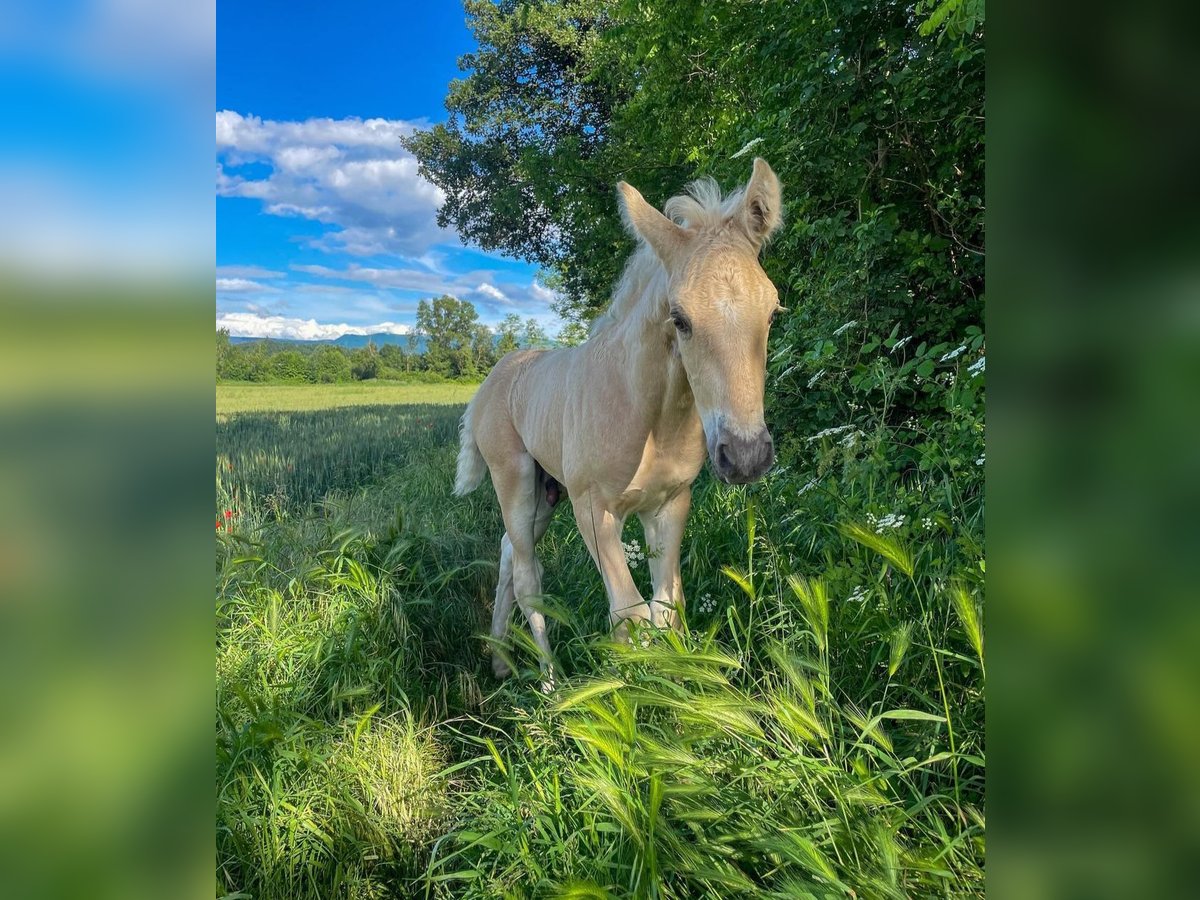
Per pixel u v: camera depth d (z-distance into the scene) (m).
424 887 2.01
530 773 2.06
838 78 4.01
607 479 2.65
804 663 1.69
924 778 1.66
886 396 3.12
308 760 2.22
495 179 17.70
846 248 3.90
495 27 17.19
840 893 1.22
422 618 3.32
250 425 11.13
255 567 3.59
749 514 2.13
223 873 1.95
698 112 7.27
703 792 1.47
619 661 1.93
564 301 19.61
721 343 1.99
